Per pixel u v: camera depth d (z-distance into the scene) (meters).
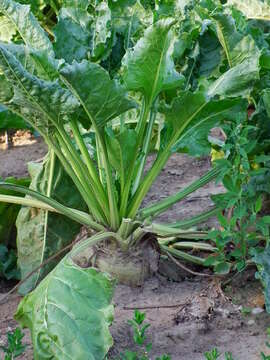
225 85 1.01
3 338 1.01
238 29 1.17
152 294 1.09
